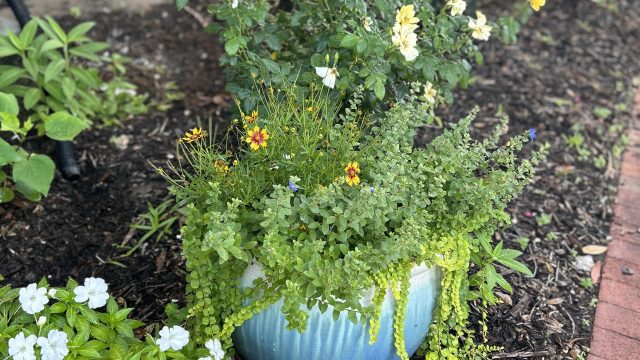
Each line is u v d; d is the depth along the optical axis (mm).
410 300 2027
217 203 2023
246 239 2010
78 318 2082
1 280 2576
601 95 4074
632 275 2834
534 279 2746
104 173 3174
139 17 4441
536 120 3775
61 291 2105
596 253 2941
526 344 2455
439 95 2738
